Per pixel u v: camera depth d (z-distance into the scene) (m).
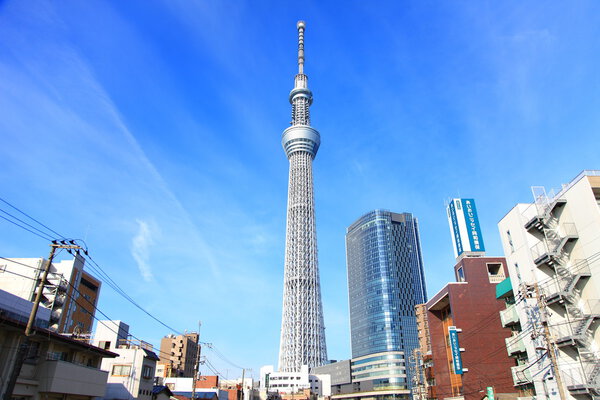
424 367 96.06
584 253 40.94
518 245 52.38
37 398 38.31
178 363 165.88
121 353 60.91
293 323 198.62
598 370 36.75
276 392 162.75
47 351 40.62
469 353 70.75
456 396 76.19
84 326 100.06
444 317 84.06
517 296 52.28
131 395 58.19
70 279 95.06
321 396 189.25
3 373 35.34
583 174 42.03
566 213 43.78
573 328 40.12
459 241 84.62
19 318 43.72
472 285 75.75
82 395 43.69
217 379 118.88
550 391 43.31
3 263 87.50
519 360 59.88
